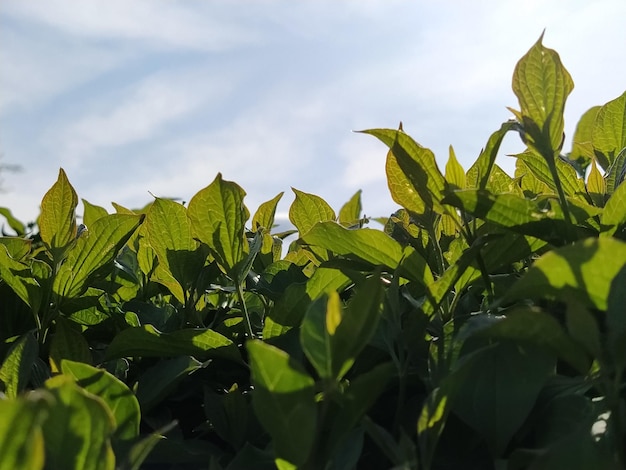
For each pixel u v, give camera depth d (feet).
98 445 0.74
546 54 1.01
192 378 1.33
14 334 1.53
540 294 0.84
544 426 0.87
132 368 1.40
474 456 0.94
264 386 0.75
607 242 0.76
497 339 0.92
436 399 0.81
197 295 1.45
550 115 1.02
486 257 1.13
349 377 1.15
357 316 0.75
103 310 1.50
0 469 0.59
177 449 1.00
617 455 0.74
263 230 1.66
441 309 1.14
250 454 0.93
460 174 1.10
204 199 1.28
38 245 2.07
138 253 1.72
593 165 1.35
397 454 0.79
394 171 1.15
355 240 1.15
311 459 0.79
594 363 0.85
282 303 1.21
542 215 1.03
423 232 1.49
